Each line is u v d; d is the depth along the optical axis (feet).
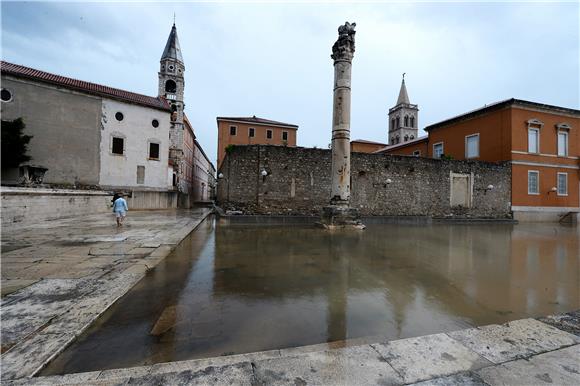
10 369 7.30
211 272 17.49
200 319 11.03
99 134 72.79
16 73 62.08
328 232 36.68
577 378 7.16
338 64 41.47
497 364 7.79
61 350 8.39
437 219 57.16
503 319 11.89
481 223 59.31
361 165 55.31
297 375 7.17
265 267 18.98
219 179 78.23
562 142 70.33
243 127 124.77
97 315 10.70
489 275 18.40
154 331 9.96
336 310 12.32
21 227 34.88
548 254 25.63
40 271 16.14
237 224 44.21
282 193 50.98
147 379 6.89
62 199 45.52
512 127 65.31
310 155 52.44
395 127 168.55
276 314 11.71
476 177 62.85
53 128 66.80
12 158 60.18
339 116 41.14
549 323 10.58
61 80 69.87
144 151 80.07
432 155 87.51
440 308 12.90
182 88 116.57
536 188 67.31
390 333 10.37
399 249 26.66
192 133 141.28
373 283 16.20
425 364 7.77
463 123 77.30
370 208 55.57
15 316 10.40
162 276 16.49
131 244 24.59
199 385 6.68
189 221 44.14
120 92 79.56
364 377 7.13
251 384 6.77
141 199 72.95
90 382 6.75
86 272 16.14
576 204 70.64
